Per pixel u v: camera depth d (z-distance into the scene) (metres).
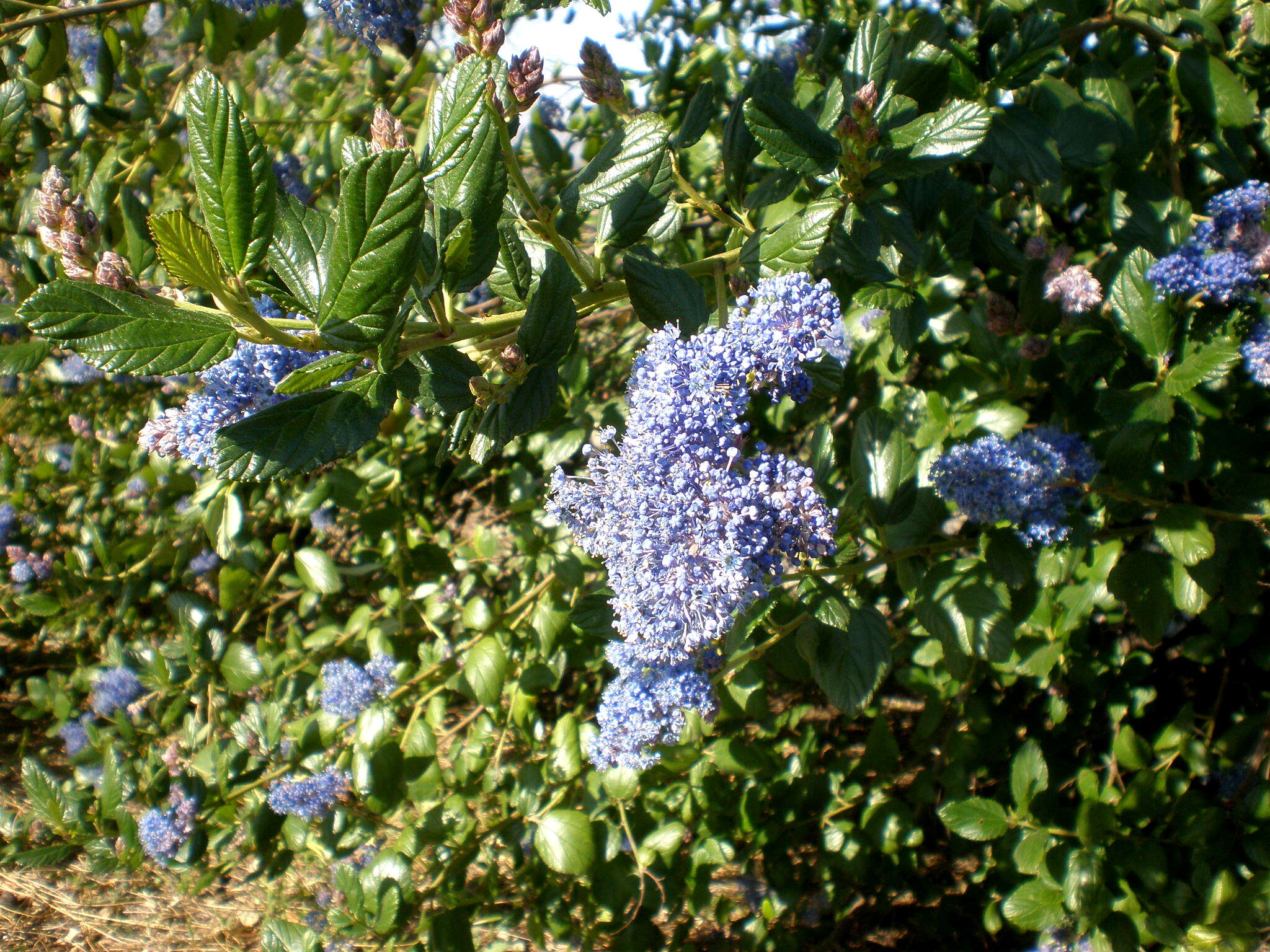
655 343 1.29
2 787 4.54
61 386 4.71
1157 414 1.94
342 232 1.04
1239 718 2.91
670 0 3.71
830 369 1.45
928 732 2.93
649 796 2.87
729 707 2.68
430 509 4.22
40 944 3.78
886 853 2.85
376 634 3.26
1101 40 2.57
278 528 4.48
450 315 1.35
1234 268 1.88
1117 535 2.33
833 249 1.93
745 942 2.87
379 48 3.02
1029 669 2.58
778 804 2.93
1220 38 2.44
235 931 3.82
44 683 4.29
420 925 2.74
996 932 2.84
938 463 1.86
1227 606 2.34
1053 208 2.82
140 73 3.64
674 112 3.52
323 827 2.98
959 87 2.14
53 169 1.15
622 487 1.25
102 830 3.00
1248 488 2.15
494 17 1.43
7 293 2.94
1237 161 2.43
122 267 1.12
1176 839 2.25
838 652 1.76
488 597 3.66
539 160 3.44
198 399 1.39
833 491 1.95
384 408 1.22
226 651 3.52
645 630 1.28
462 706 4.61
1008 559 1.92
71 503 4.68
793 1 3.36
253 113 4.26
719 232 3.39
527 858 2.91
